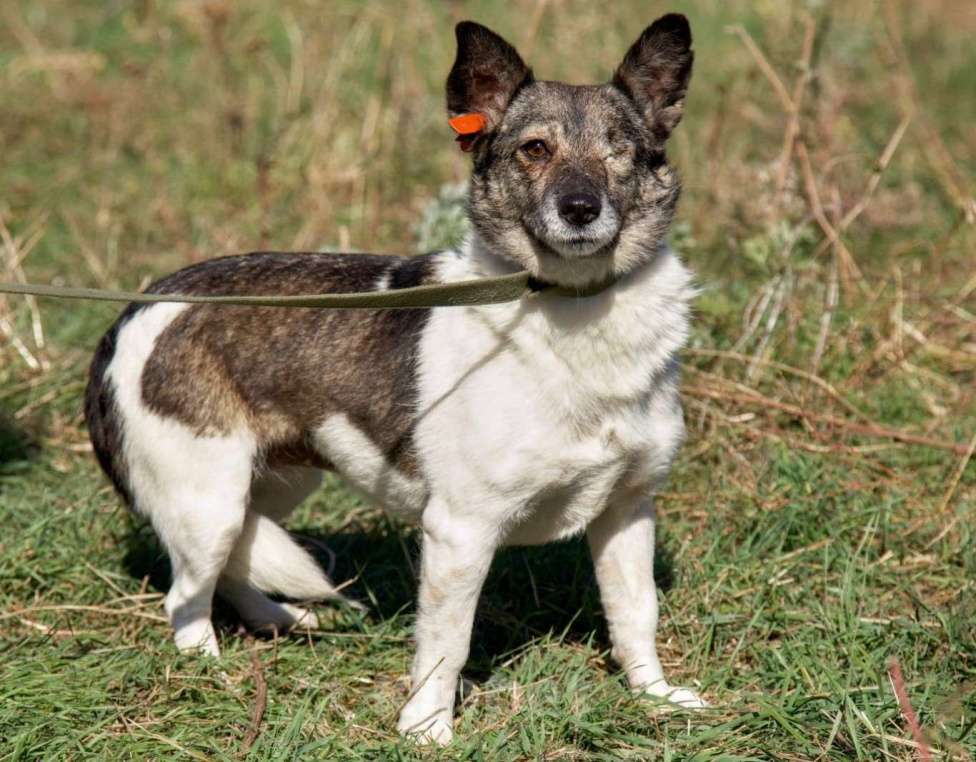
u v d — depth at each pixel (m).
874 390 10.23
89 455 9.58
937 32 20.22
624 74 6.93
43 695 6.65
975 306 11.41
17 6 18.98
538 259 6.45
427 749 6.34
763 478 9.03
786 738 6.41
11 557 7.97
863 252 12.23
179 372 7.17
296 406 7.12
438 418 6.60
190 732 6.44
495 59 6.85
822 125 12.74
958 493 9.05
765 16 16.72
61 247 12.52
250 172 13.95
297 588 7.48
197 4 17.62
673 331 6.57
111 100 15.78
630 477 6.77
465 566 6.55
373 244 12.32
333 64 15.29
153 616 7.66
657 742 6.38
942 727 6.31
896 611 7.68
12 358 10.48
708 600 7.78
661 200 6.71
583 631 7.84
